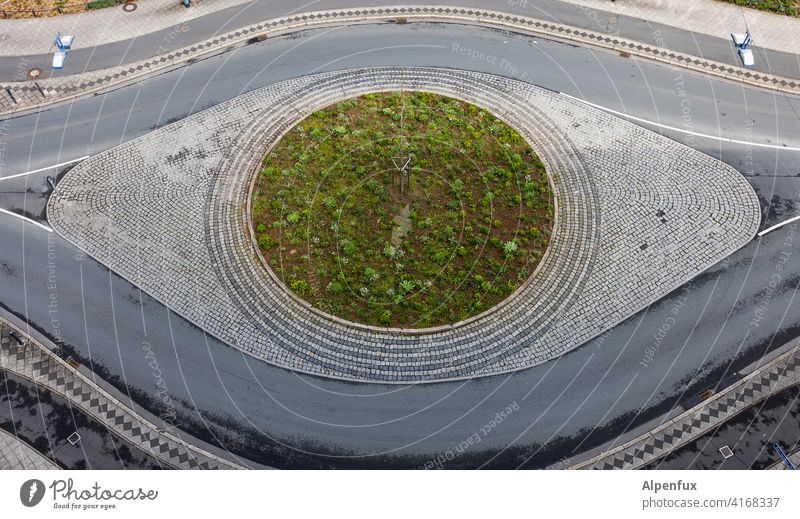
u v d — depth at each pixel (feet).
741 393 83.56
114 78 114.01
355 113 108.27
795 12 122.42
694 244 94.68
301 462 78.74
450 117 107.24
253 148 104.22
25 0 124.26
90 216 97.76
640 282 91.25
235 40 119.14
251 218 96.63
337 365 84.94
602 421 81.51
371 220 95.91
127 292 90.94
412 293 89.71
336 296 89.66
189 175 101.45
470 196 98.32
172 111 109.40
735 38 117.70
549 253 93.71
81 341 87.25
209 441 80.38
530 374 84.48
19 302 90.27
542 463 78.84
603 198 99.09
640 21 122.01
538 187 99.91
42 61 116.26
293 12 123.13
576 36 119.55
